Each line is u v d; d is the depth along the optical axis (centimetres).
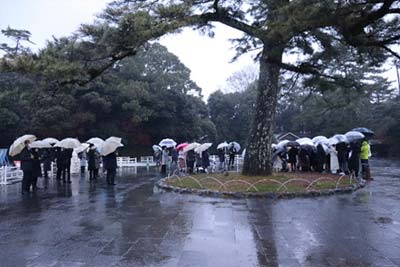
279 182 1416
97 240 717
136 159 3825
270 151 1623
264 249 654
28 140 1506
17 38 3528
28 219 932
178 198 1266
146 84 4256
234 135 5678
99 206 1126
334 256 614
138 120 4031
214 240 713
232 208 1054
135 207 1098
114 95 4031
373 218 917
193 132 4659
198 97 5097
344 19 931
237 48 1702
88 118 3766
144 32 1198
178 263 580
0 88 3722
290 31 970
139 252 638
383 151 4812
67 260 596
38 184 1797
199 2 1486
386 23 1068
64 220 916
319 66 1602
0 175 1870
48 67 1192
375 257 608
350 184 1484
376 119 4394
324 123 4662
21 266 568
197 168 2406
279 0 1194
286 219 905
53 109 3588
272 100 1608
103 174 2392
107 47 1305
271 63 1534
